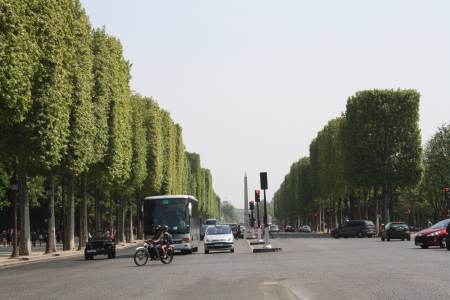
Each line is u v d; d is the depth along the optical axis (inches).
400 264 1401.3
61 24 2086.6
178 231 2333.9
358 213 5187.0
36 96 2052.2
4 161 2294.5
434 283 960.3
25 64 1680.6
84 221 3100.4
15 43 1635.1
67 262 2025.1
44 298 894.4
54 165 2289.6
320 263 1519.4
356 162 4148.6
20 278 1337.4
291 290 916.6
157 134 4276.6
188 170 7347.4
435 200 5812.0
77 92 2477.9
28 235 2363.4
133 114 3727.9
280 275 1193.4
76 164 2502.5
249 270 1355.8
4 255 2674.7
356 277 1100.5
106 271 1487.5
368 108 4141.2
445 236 2154.3
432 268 1262.3
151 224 2338.8
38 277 1348.4
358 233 4175.7
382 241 3211.1
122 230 3905.0
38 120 2063.2
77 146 2492.6
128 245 3882.9
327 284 991.6
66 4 2171.5
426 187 5649.6
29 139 2068.2
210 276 1226.6
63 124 2154.3
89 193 3971.5
